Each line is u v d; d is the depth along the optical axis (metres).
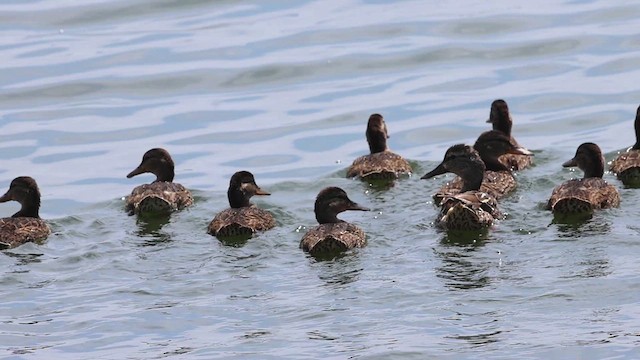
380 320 17.97
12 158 27.97
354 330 17.67
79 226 22.97
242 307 18.73
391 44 33.16
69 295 19.50
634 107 29.02
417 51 32.69
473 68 31.70
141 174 26.78
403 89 30.77
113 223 23.14
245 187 23.05
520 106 29.53
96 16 35.66
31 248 21.73
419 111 29.58
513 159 25.39
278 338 17.56
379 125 26.06
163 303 19.03
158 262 20.77
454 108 29.61
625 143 27.12
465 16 34.81
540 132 28.14
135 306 18.97
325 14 35.38
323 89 31.00
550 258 20.02
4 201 23.30
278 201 24.02
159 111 30.16
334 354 16.92
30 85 31.47
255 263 20.56
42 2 36.62
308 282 19.61
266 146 28.09
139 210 23.66
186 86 31.38
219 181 26.31
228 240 21.78
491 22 34.25
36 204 23.34
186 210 23.77
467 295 18.64
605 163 25.50
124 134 29.06
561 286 18.75
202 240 21.88
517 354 16.66
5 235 21.91
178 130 29.16
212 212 23.59
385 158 25.34
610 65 31.31
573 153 26.58
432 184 24.81
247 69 31.98
